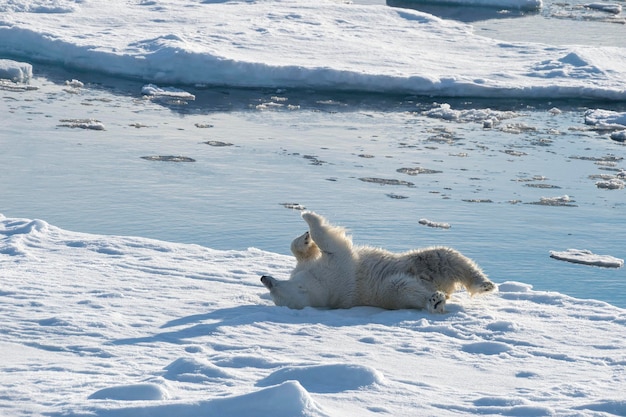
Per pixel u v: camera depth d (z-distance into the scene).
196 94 25.59
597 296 11.14
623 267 12.44
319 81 26.20
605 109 25.00
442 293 7.66
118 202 15.29
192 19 32.38
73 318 7.04
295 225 14.16
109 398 4.68
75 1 34.78
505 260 12.67
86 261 9.41
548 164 19.23
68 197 15.51
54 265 9.18
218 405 4.41
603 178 18.20
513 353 6.49
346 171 18.16
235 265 9.49
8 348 6.28
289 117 23.22
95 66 27.66
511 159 19.62
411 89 26.05
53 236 10.56
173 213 14.71
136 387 4.73
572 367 6.14
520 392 5.40
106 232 13.50
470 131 22.27
